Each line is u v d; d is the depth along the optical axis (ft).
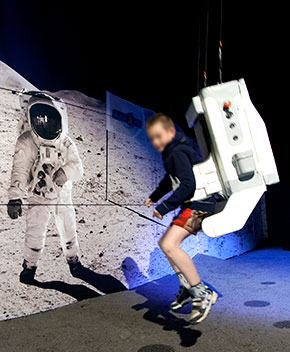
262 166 6.16
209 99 6.17
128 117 12.46
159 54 14.92
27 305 8.22
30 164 8.69
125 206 11.51
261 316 7.89
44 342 6.61
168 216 13.70
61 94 9.83
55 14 10.05
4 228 7.95
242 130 6.15
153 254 12.50
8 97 8.37
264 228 24.48
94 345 6.47
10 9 8.81
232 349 6.13
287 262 15.71
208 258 15.56
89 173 10.36
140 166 12.60
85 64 10.84
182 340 6.63
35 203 8.68
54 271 8.93
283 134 23.39
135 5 13.64
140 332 7.11
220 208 6.81
